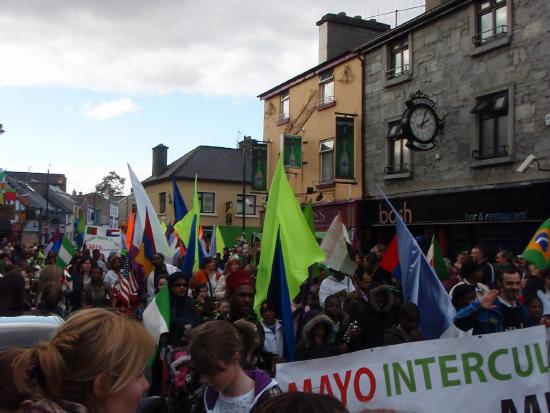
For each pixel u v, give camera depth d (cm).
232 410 297
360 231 1842
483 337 421
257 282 538
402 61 1731
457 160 1512
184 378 389
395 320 600
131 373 167
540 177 1282
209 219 3969
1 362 176
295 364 397
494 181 1405
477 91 1454
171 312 563
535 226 1299
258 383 305
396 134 1725
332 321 534
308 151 2164
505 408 417
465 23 1494
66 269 1294
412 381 405
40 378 164
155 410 299
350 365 401
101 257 1505
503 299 520
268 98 2489
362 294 712
